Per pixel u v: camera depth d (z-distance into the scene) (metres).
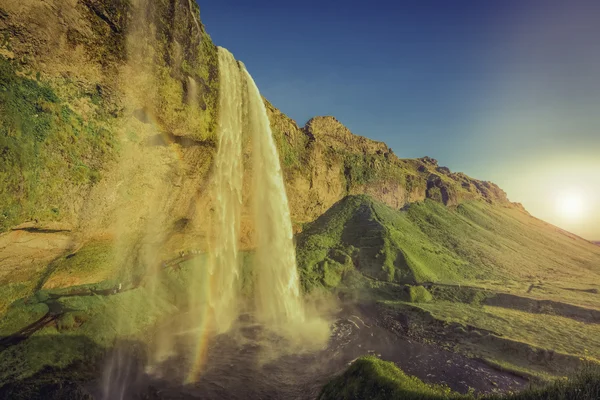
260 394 18.78
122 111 22.12
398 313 33.16
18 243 18.02
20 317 19.27
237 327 29.22
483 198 115.44
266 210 41.91
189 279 31.73
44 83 18.22
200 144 28.61
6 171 16.23
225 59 31.67
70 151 19.64
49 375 17.28
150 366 21.25
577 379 10.86
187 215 30.52
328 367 22.27
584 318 32.22
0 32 16.19
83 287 23.89
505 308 35.72
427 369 22.31
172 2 23.91
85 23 19.20
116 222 23.83
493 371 22.31
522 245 76.88
